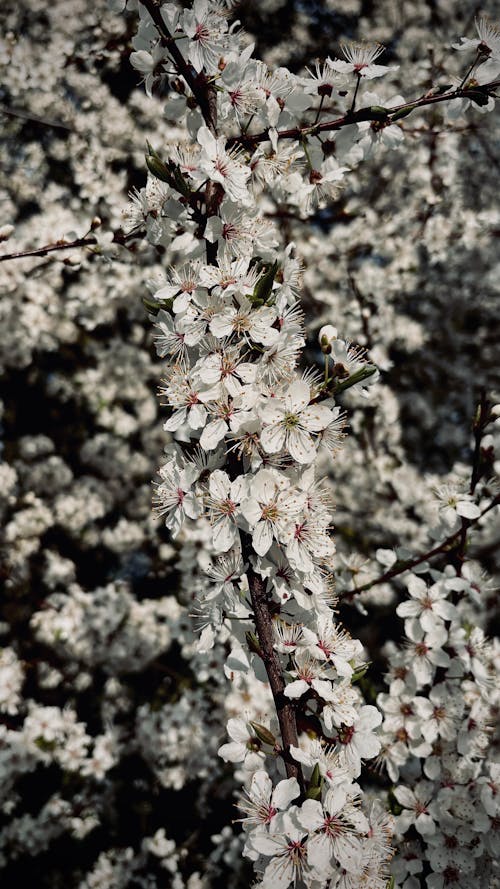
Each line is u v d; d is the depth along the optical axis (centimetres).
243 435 194
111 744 560
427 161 591
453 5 678
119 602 606
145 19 214
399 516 638
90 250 313
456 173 633
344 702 194
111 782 612
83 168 514
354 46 230
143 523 727
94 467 772
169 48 210
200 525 525
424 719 297
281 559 202
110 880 535
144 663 630
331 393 202
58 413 785
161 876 549
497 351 788
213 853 525
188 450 208
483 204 680
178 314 208
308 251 607
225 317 194
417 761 306
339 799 174
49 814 575
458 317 791
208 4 207
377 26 678
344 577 367
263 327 194
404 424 810
